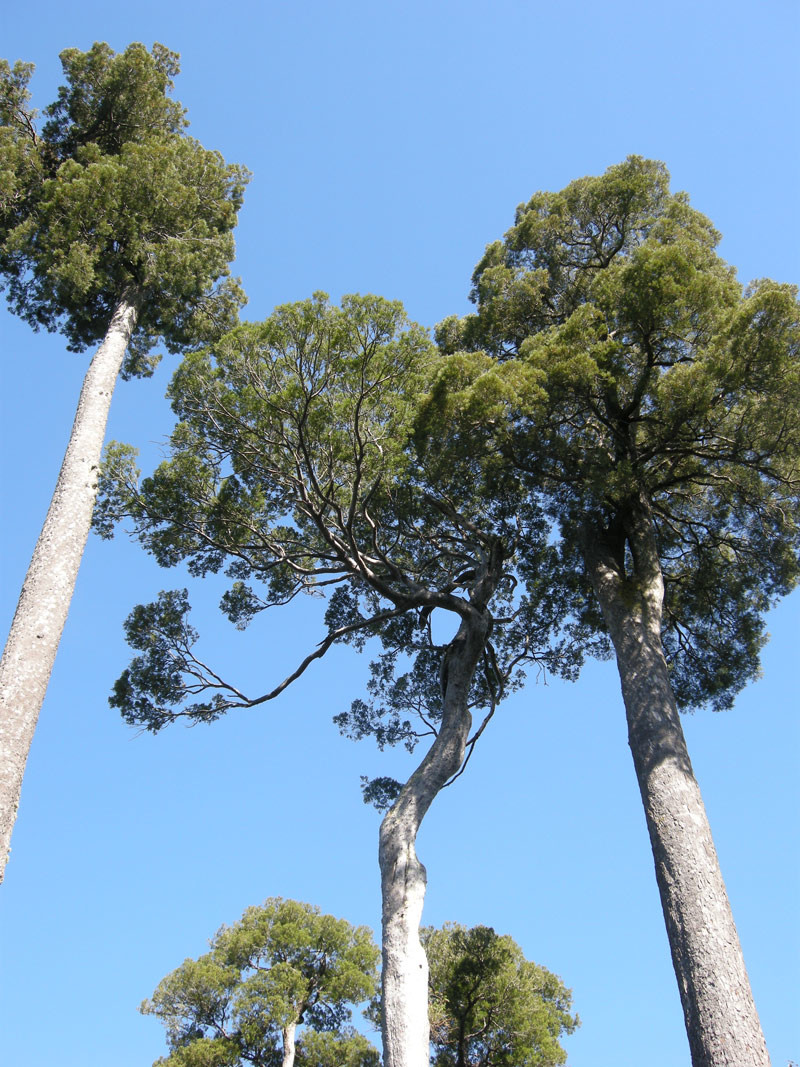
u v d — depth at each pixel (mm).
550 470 12773
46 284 13812
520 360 12750
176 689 12898
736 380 11297
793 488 12086
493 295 15633
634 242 15672
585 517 12898
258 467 12133
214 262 15047
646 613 11531
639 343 12484
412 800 10781
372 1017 18656
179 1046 18109
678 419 11719
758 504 12820
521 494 13602
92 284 13742
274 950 19500
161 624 13266
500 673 13547
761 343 11109
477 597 12594
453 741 11367
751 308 11133
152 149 15023
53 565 10523
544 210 16312
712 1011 7945
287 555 12781
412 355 11719
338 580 12820
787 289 11219
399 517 13453
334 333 11273
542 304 15523
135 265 14570
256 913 20422
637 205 15555
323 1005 18984
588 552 12984
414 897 9852
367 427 11602
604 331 12758
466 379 12031
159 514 12711
